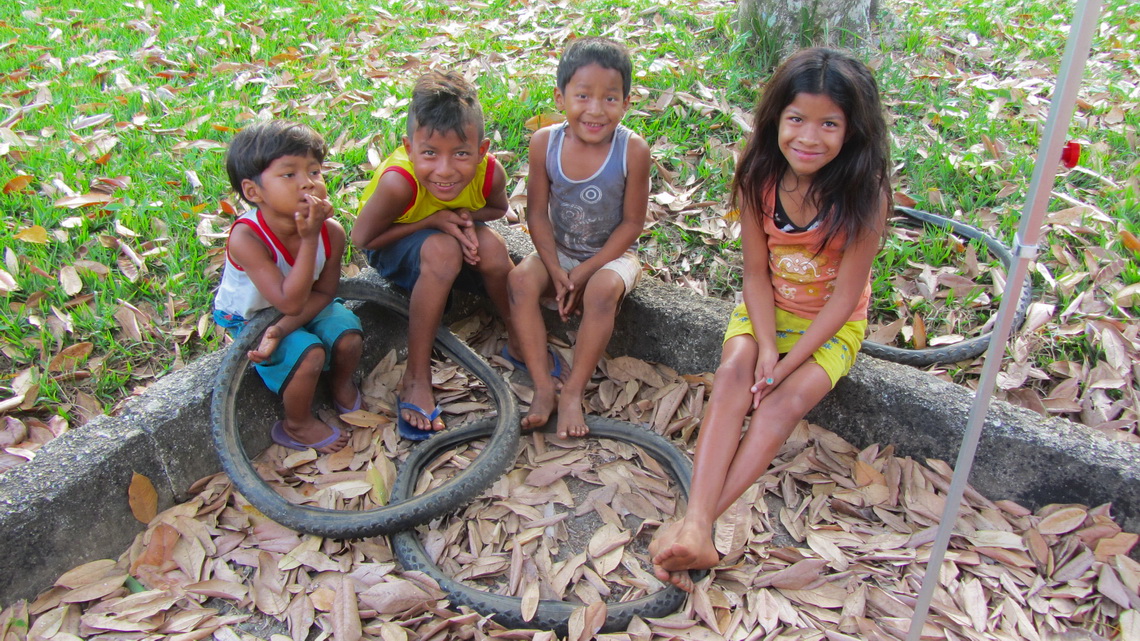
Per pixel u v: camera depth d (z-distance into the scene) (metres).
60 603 2.09
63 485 2.10
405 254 2.65
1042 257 3.08
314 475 2.50
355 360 2.62
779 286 2.46
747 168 2.36
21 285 2.83
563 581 2.19
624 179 2.68
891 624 2.06
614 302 2.65
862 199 2.21
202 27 4.72
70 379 2.64
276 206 2.28
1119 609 2.11
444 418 2.76
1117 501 2.24
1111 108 3.81
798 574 2.17
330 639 2.02
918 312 2.90
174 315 2.84
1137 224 3.13
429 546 2.28
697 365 2.83
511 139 3.62
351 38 4.69
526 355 2.69
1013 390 2.60
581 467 2.56
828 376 2.31
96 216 3.14
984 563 2.23
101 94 3.98
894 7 4.89
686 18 4.60
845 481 2.47
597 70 2.46
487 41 4.58
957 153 3.52
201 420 2.40
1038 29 4.65
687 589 2.11
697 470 2.16
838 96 2.07
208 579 2.18
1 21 4.74
